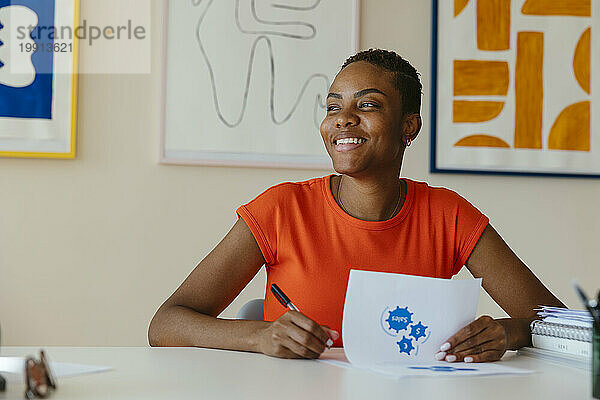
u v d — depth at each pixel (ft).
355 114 4.41
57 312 7.53
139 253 7.68
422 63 8.17
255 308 5.05
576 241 8.36
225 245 4.58
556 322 3.69
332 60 7.97
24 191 7.50
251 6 7.86
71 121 7.52
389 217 4.72
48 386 2.36
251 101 7.84
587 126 8.30
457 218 4.81
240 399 2.43
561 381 3.01
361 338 3.45
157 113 7.73
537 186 8.32
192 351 3.65
